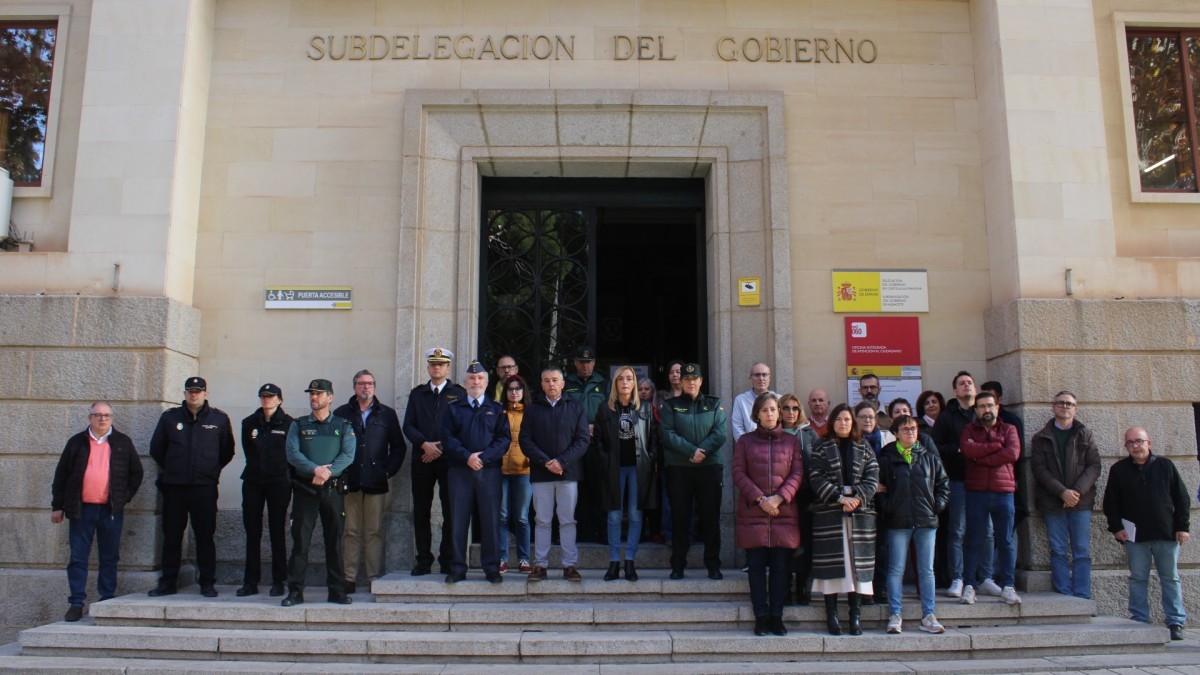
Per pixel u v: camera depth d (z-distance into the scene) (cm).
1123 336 834
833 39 934
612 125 912
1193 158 923
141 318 815
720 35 930
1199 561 813
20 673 627
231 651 657
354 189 898
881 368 883
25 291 830
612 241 1206
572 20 927
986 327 890
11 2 902
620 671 627
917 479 696
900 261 902
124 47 862
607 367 1197
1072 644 684
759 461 687
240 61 916
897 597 686
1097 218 856
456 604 714
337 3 927
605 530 880
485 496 734
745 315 889
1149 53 943
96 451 761
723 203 908
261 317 877
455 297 887
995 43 888
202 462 770
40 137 897
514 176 949
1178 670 643
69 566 746
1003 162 871
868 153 916
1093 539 804
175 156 844
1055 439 783
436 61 919
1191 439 825
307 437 721
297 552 711
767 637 664
